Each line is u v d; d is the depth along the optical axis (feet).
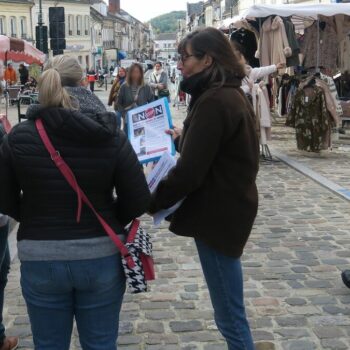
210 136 8.31
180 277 15.90
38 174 7.64
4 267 11.30
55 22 62.49
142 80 33.24
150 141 10.31
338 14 35.29
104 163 7.75
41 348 8.13
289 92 41.50
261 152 35.29
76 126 7.52
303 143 34.53
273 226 20.71
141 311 13.67
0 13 169.27
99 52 242.99
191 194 8.89
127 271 7.99
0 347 11.66
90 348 8.21
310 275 15.87
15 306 14.14
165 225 21.21
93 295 8.02
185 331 12.66
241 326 9.08
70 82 8.18
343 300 14.15
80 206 7.74
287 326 12.76
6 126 10.84
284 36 34.45
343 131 43.55
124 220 8.39
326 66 38.47
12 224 20.58
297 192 26.05
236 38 39.78
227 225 8.75
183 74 8.91
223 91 8.45
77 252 7.70
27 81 91.66
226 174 8.68
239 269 9.09
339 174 29.40
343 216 21.97
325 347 11.82
